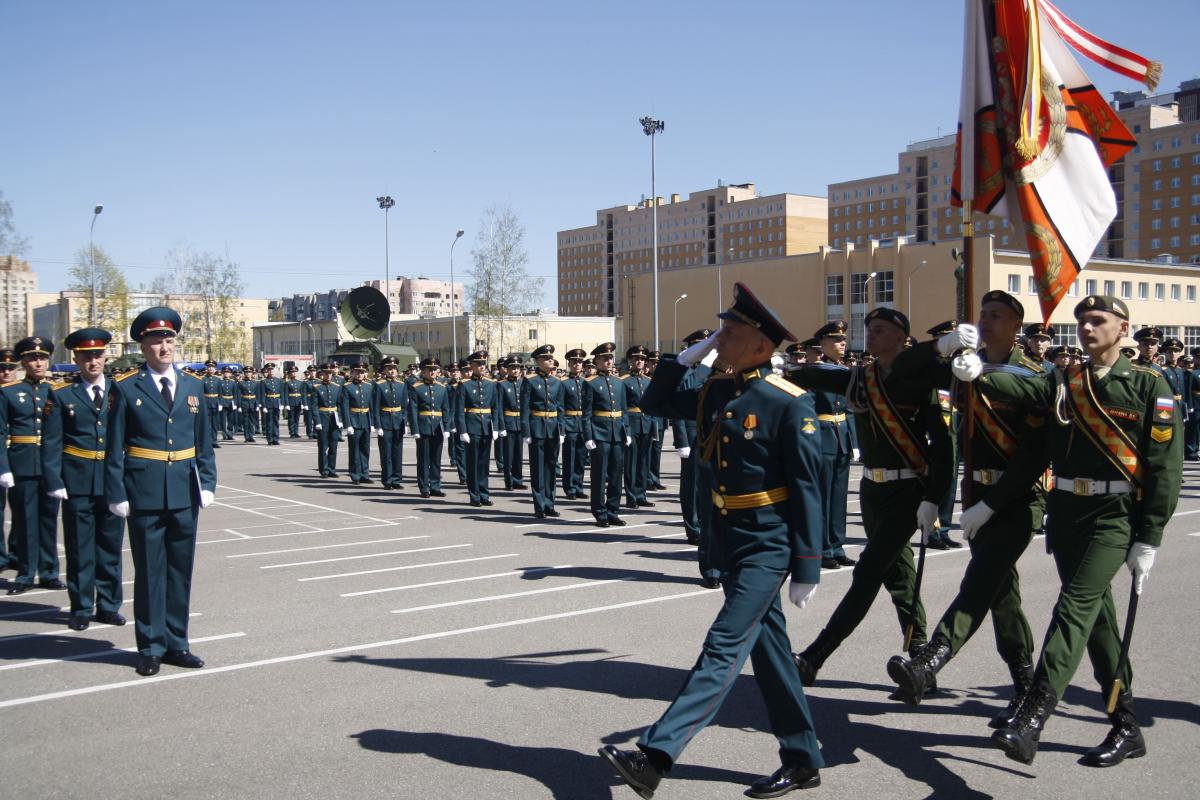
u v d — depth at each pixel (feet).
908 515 17.84
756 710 17.74
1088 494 15.44
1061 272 18.72
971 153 18.88
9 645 22.68
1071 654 14.35
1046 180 18.93
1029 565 29.76
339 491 54.39
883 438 17.93
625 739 16.22
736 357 14.61
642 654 21.09
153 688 19.17
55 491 24.59
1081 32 19.72
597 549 34.04
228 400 98.84
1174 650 20.71
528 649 21.53
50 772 15.07
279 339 239.71
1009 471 16.20
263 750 15.87
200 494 20.88
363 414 58.95
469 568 30.66
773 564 13.99
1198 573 28.30
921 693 16.35
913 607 17.51
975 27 18.93
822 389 19.22
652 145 119.55
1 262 194.70
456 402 49.11
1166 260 179.22
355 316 109.60
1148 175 315.99
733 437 14.37
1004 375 16.63
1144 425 15.10
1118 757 15.05
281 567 31.01
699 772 14.89
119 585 24.99
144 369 20.66
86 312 228.22
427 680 19.45
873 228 386.32
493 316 169.48
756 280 204.95
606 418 39.19
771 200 395.14
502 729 16.72
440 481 55.01
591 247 479.41
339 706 17.97
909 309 175.63
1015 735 13.67
